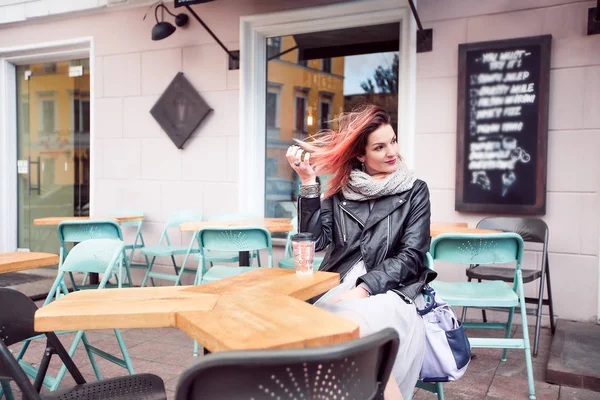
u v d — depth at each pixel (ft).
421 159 14.74
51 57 21.03
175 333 13.33
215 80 17.52
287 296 5.10
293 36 17.03
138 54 18.78
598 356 10.58
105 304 4.91
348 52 16.29
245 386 3.26
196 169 17.98
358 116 7.02
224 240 11.41
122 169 19.33
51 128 21.58
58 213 21.61
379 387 3.81
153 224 18.81
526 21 13.43
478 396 9.35
